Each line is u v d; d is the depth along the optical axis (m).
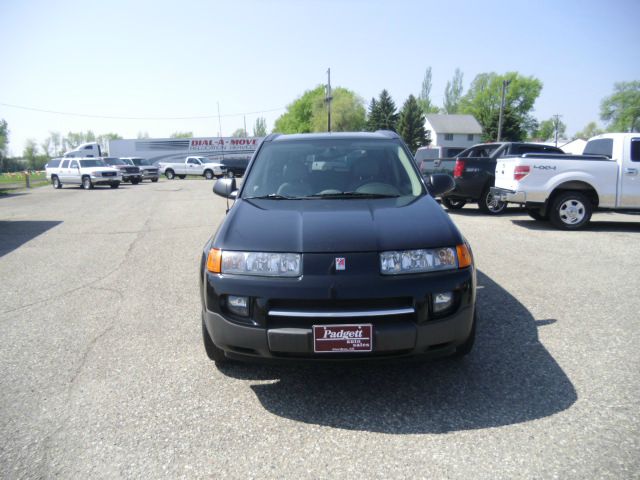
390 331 2.40
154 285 5.16
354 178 3.64
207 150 43.50
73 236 8.59
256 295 2.48
